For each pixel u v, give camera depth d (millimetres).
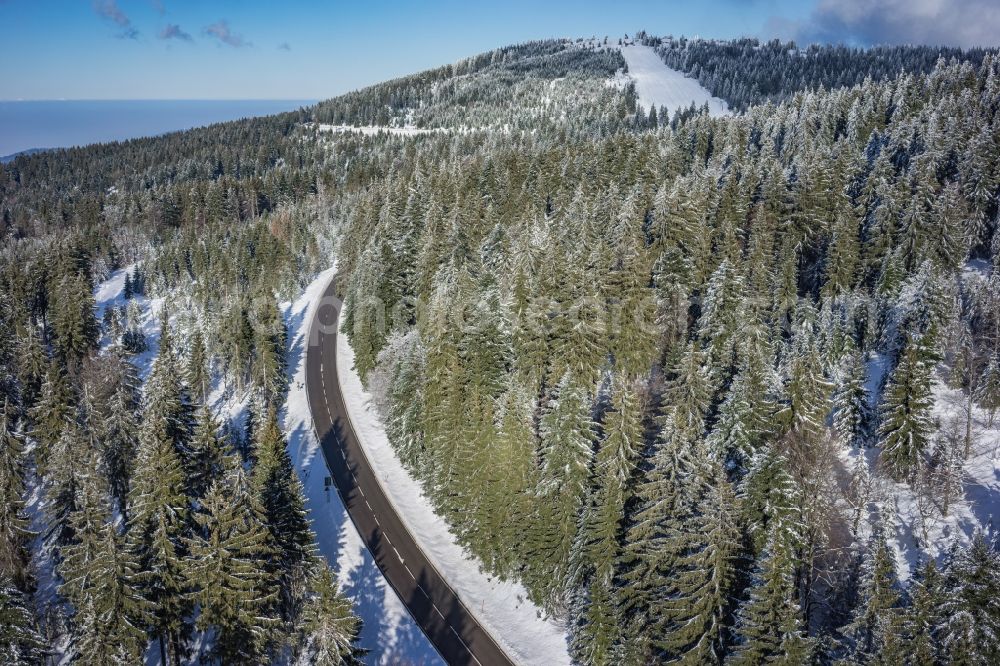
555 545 40531
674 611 31281
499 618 43719
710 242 65688
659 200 64875
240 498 35406
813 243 68562
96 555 33875
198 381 74188
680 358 51906
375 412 70625
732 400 40562
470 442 46188
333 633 32594
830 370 51031
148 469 35312
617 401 37594
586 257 61281
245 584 33625
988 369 45062
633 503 38375
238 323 74000
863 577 29594
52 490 48156
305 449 65062
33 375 67812
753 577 29500
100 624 32219
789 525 30297
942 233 60312
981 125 79125
